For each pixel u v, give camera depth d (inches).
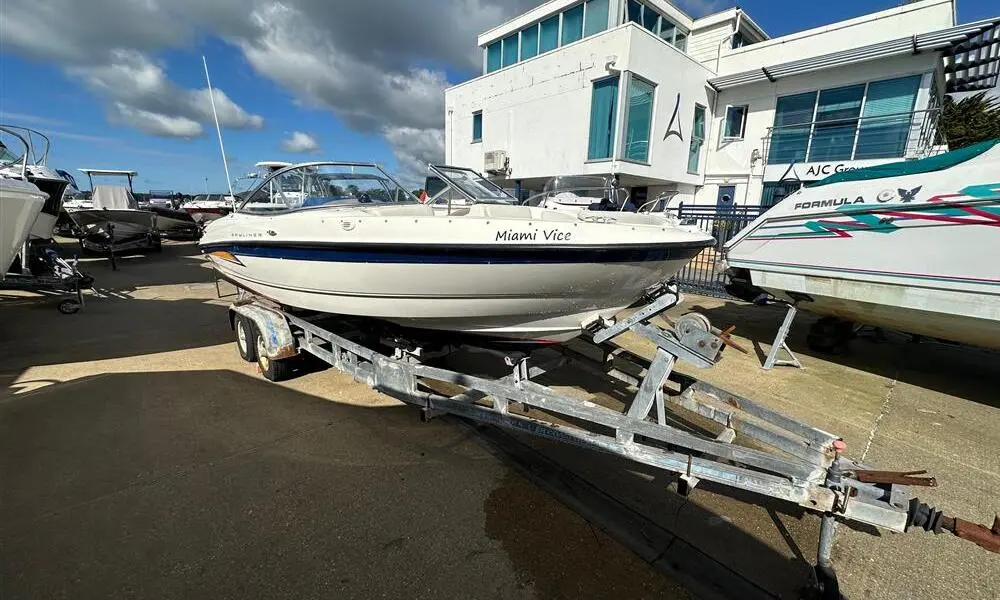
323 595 68.6
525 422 100.3
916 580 76.4
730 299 297.1
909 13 366.3
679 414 135.2
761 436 96.5
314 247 118.9
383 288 116.1
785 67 413.4
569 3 469.1
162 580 70.2
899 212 147.6
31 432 114.4
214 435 115.2
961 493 100.9
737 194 481.7
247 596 67.8
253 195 161.6
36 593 66.9
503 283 106.3
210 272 386.9
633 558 78.5
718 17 490.3
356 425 122.4
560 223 100.7
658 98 422.3
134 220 461.7
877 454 116.3
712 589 72.4
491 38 563.2
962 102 752.3
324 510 88.0
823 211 165.9
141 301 271.7
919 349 209.0
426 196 167.8
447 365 168.9
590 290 109.7
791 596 71.6
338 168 158.7
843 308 171.3
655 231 107.3
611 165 411.2
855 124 400.2
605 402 141.9
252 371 160.6
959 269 137.1
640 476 103.3
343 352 134.9
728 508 93.0
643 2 456.4
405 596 68.9
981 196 130.6
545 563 76.7
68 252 498.0
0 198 138.1
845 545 84.1
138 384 146.3
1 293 280.2
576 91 435.2
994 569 79.0
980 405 146.3
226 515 85.5
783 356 196.2
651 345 206.8
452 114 588.4
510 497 94.1
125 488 92.6
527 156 494.0
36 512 84.4
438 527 84.4
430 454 109.5
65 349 181.0
